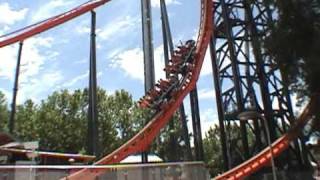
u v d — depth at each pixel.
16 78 56.34
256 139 45.31
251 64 46.59
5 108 91.38
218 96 46.09
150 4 57.81
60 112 89.44
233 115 45.59
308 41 32.03
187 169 23.88
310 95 33.38
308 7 32.53
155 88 51.56
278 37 33.25
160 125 49.94
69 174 21.55
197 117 54.94
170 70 51.91
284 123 46.00
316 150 38.34
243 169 41.47
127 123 95.88
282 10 33.19
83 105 91.44
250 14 47.41
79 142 85.69
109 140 90.62
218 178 41.62
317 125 35.22
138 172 22.59
